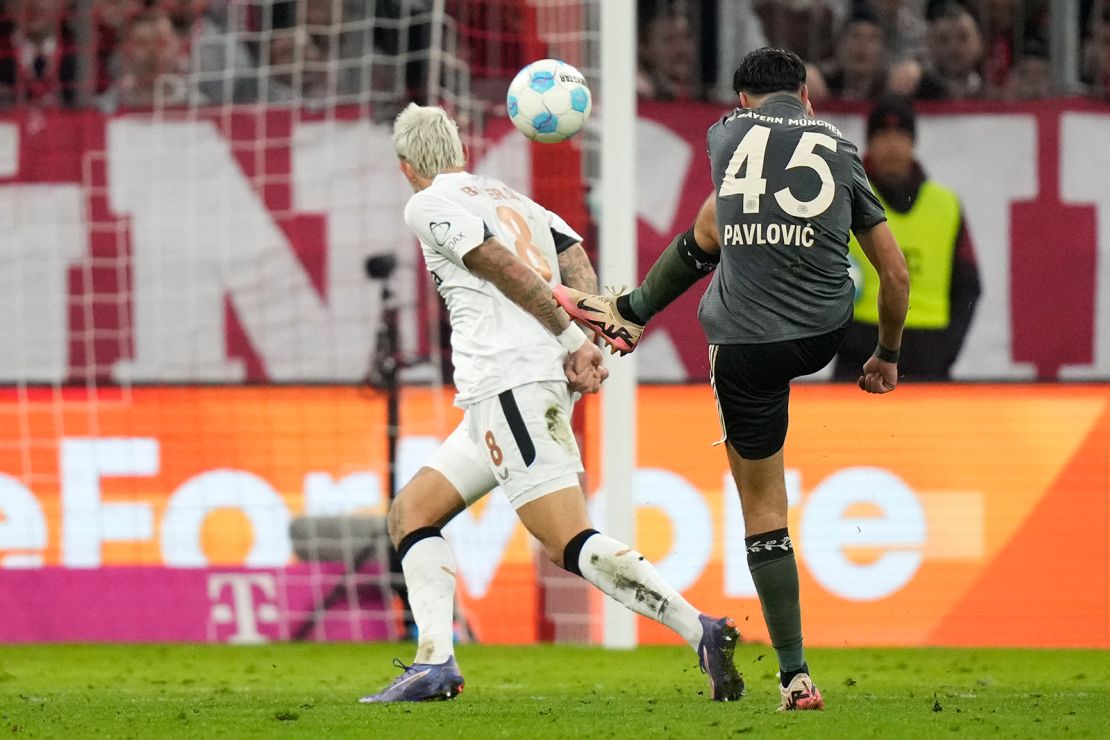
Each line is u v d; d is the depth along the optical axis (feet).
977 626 87.10
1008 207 89.81
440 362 91.81
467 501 53.72
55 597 91.04
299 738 42.09
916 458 88.17
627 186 80.74
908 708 49.62
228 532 91.56
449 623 53.57
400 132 53.88
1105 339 89.04
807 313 46.68
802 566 87.86
